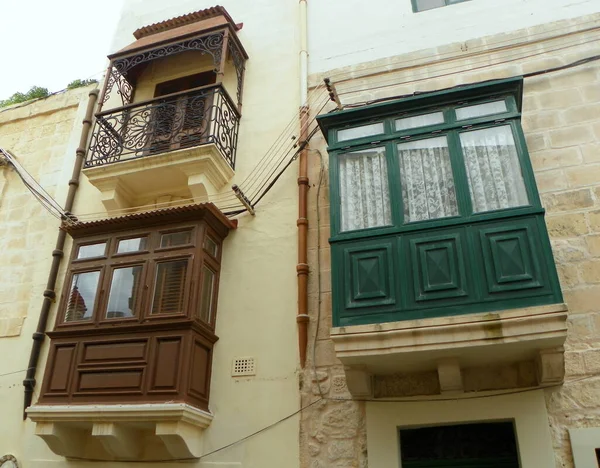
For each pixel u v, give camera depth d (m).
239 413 6.00
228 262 7.00
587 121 6.30
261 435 5.81
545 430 4.90
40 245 8.23
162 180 7.71
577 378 5.05
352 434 5.50
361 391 5.44
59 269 7.82
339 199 5.84
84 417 5.82
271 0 9.41
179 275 6.44
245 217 7.26
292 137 7.44
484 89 5.89
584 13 7.13
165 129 7.81
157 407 5.55
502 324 4.65
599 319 5.23
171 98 8.23
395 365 5.28
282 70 8.47
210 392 6.21
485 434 5.35
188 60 9.22
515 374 5.23
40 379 7.05
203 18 9.21
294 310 6.38
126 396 5.82
